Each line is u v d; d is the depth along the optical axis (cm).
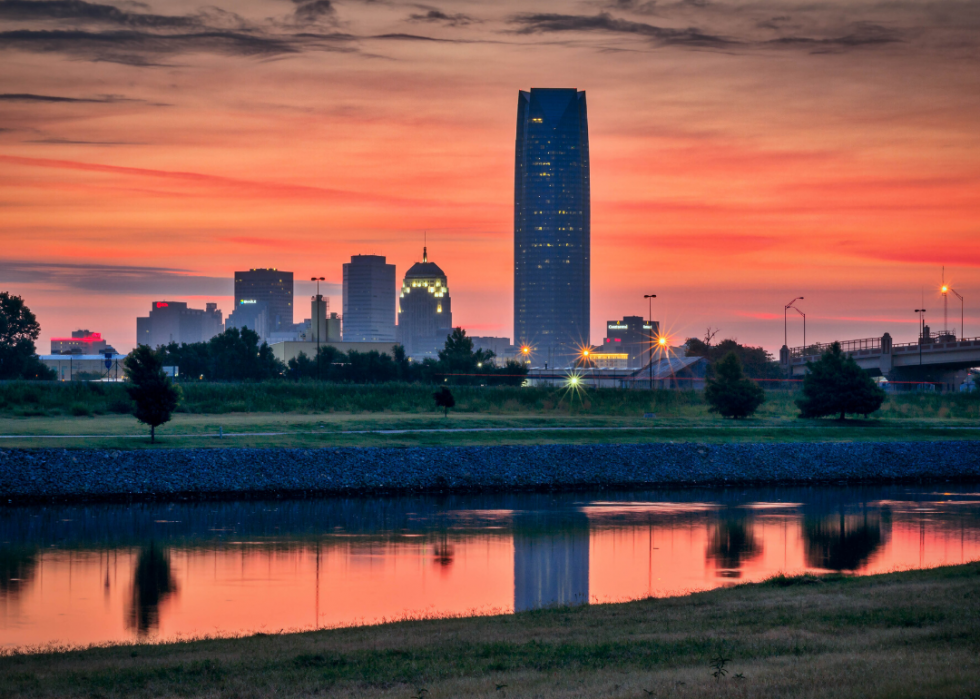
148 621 4188
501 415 11981
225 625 4106
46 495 7619
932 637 2839
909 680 2238
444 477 8831
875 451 10444
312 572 5356
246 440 8919
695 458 9819
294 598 4684
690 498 8700
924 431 11694
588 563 5666
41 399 11281
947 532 6875
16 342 19875
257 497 8144
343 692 2462
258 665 2805
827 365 12650
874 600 3531
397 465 8831
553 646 2956
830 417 13050
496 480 8931
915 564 5634
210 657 2961
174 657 3000
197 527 6788
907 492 9306
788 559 5819
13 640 3825
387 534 6625
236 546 6116
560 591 4862
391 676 2628
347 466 8656
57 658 3052
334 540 6375
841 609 3372
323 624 4109
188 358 19788
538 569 5481
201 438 8925
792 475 9875
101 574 5244
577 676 2505
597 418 11862
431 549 6084
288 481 8356
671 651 2809
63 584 4984
